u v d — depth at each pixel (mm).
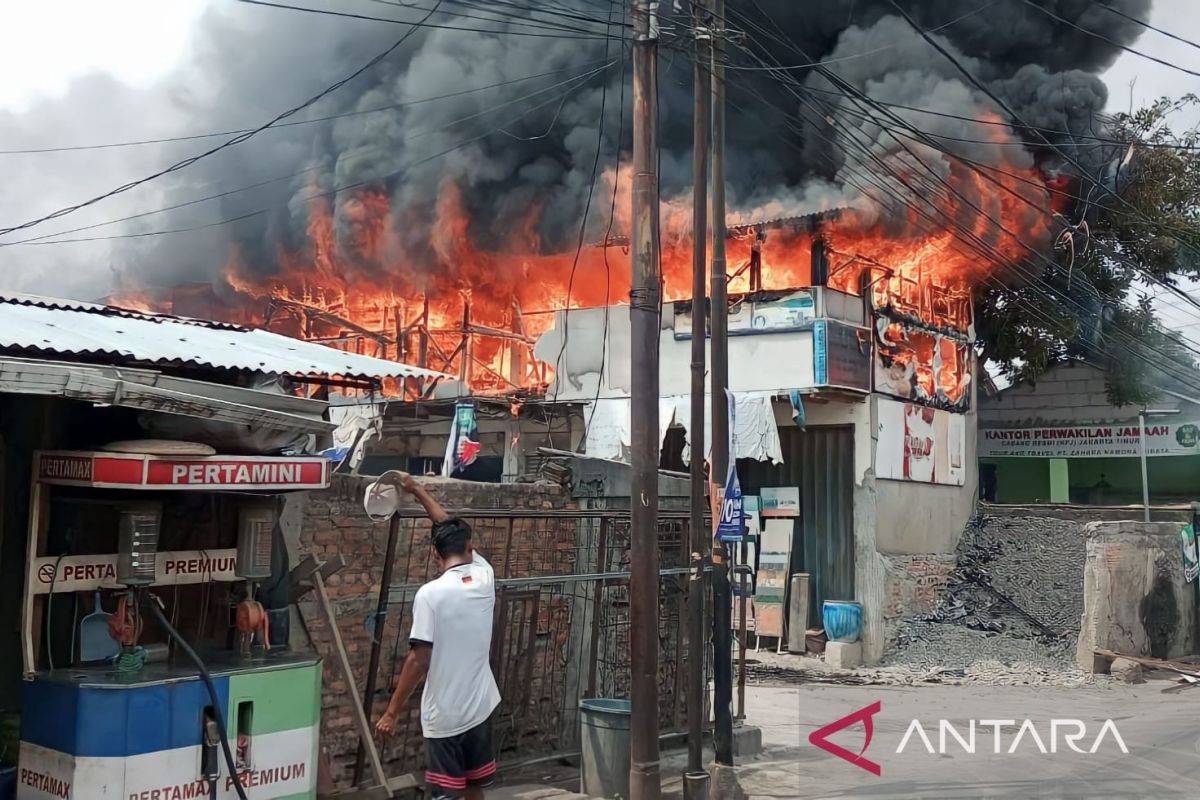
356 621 6902
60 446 5559
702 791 7270
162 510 5617
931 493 17609
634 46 7203
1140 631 16109
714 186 8242
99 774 4684
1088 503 23500
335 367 6582
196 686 4996
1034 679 14148
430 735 4879
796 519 16547
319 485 5660
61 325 6082
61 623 5375
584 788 7332
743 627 9305
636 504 7066
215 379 6359
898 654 15531
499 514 7125
